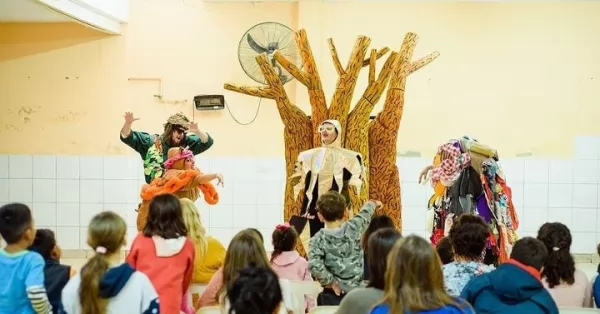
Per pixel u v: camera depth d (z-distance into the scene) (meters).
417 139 8.32
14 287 3.14
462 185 5.68
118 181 8.35
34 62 8.33
